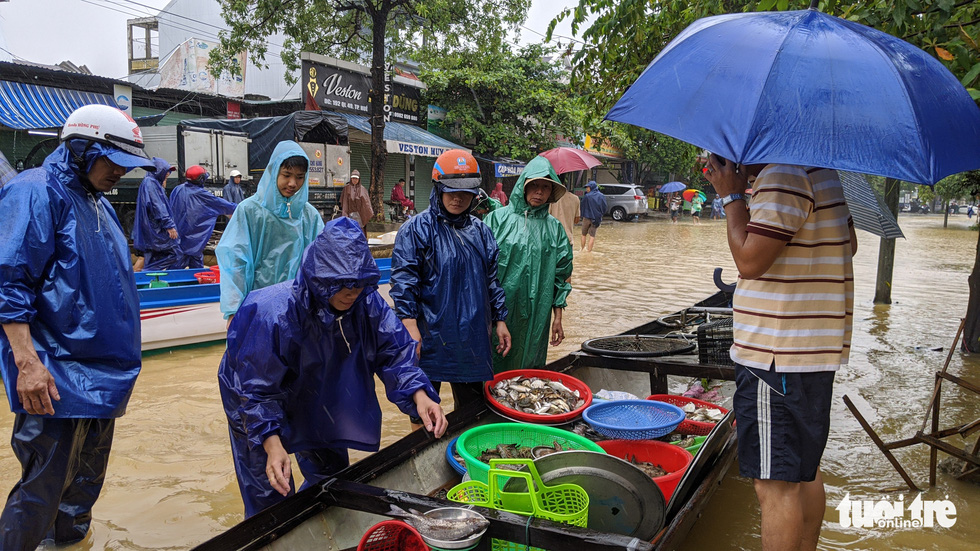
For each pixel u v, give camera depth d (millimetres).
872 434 3971
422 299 3996
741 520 3650
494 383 4266
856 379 6152
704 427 3838
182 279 7355
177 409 5066
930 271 14492
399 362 2793
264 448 2471
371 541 2418
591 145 27922
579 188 29250
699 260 15352
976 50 3938
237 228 3717
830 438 4750
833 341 2418
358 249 2336
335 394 2744
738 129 2162
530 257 4500
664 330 6195
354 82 18469
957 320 8992
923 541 3387
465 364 3973
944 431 3883
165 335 6559
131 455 4242
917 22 4094
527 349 4629
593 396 4301
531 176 4379
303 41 17078
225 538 2332
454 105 21391
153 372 6000
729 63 2307
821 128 2111
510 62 22141
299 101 18109
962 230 31500
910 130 2127
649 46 6691
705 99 2291
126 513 3541
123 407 3008
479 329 4008
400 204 19500
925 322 8844
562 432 3479
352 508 2621
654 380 4742
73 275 2809
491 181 22656
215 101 17703
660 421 3818
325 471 3094
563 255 4645
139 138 2980
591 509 2559
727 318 6090
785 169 2369
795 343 2391
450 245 3973
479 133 21391
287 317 2457
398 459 3203
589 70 7012
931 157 2125
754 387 2465
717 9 5598
